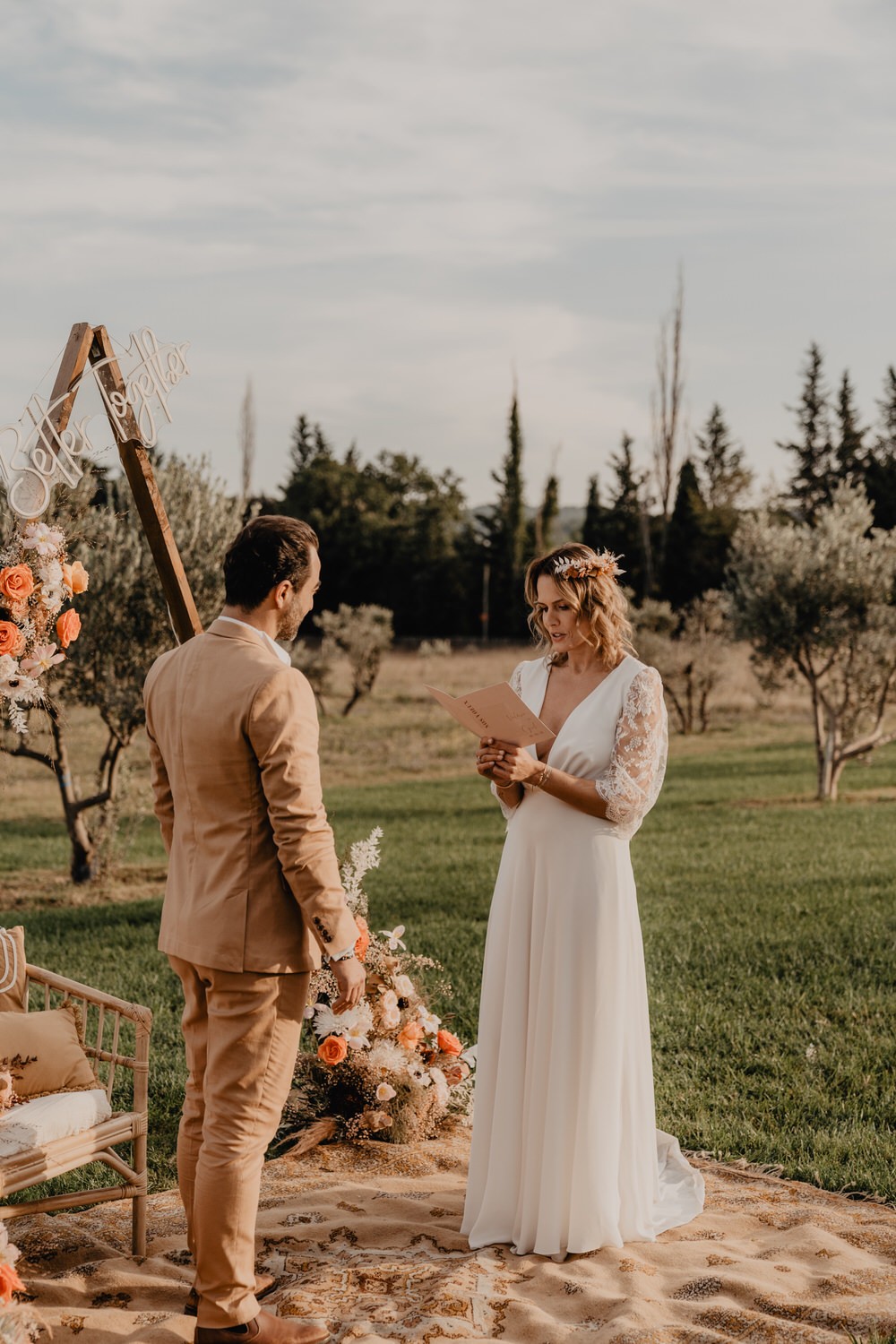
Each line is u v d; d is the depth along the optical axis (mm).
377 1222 3447
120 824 14156
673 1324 2756
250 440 51438
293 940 2719
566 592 3383
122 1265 3158
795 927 7668
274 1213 3533
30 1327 2531
